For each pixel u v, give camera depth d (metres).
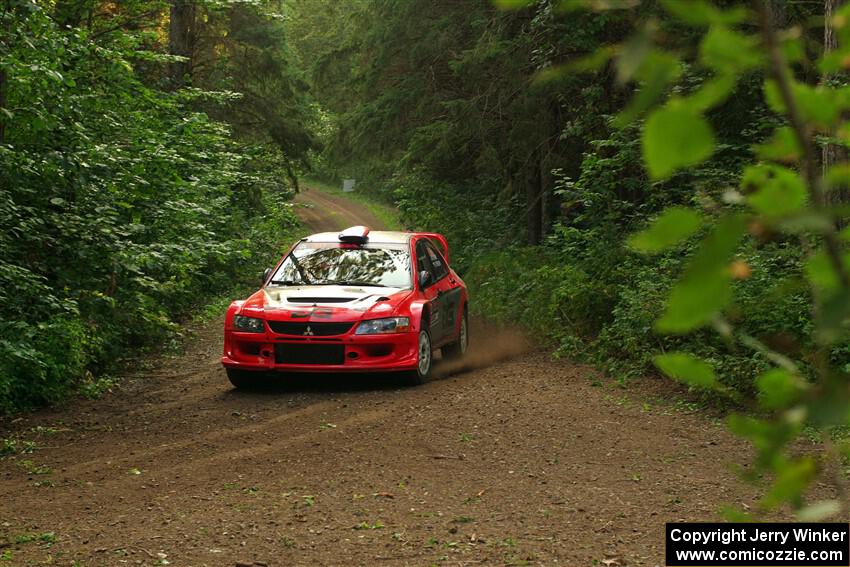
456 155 21.48
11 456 7.59
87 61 12.01
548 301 13.15
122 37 13.15
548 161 18.52
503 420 7.99
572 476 6.27
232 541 5.05
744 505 5.38
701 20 0.56
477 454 6.95
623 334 10.25
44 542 5.16
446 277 11.86
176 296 17.36
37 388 9.58
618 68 0.55
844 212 0.59
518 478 6.25
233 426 8.30
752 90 10.02
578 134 16.05
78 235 10.89
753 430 0.61
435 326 10.75
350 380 10.50
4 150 9.62
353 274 10.81
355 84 24.41
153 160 12.12
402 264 10.92
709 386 0.69
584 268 13.75
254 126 32.44
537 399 8.81
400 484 6.18
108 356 12.08
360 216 55.56
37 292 10.34
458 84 21.70
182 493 6.18
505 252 19.25
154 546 5.01
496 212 23.12
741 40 0.57
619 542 4.82
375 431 7.75
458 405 8.63
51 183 11.08
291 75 34.06
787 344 0.71
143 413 9.21
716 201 0.65
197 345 14.22
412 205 24.23
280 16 17.36
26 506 6.00
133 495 6.19
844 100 0.61
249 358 9.95
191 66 29.16
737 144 10.78
